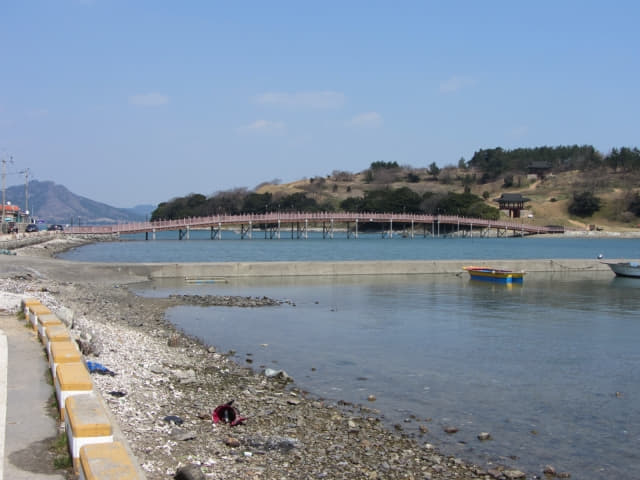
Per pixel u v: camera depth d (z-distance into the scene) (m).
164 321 39.09
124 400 17.84
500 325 39.22
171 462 13.57
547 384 24.56
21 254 88.19
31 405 14.56
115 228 174.50
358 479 14.39
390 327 37.94
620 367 27.67
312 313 43.72
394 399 21.98
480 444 17.67
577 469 16.14
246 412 18.97
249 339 33.47
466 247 167.50
